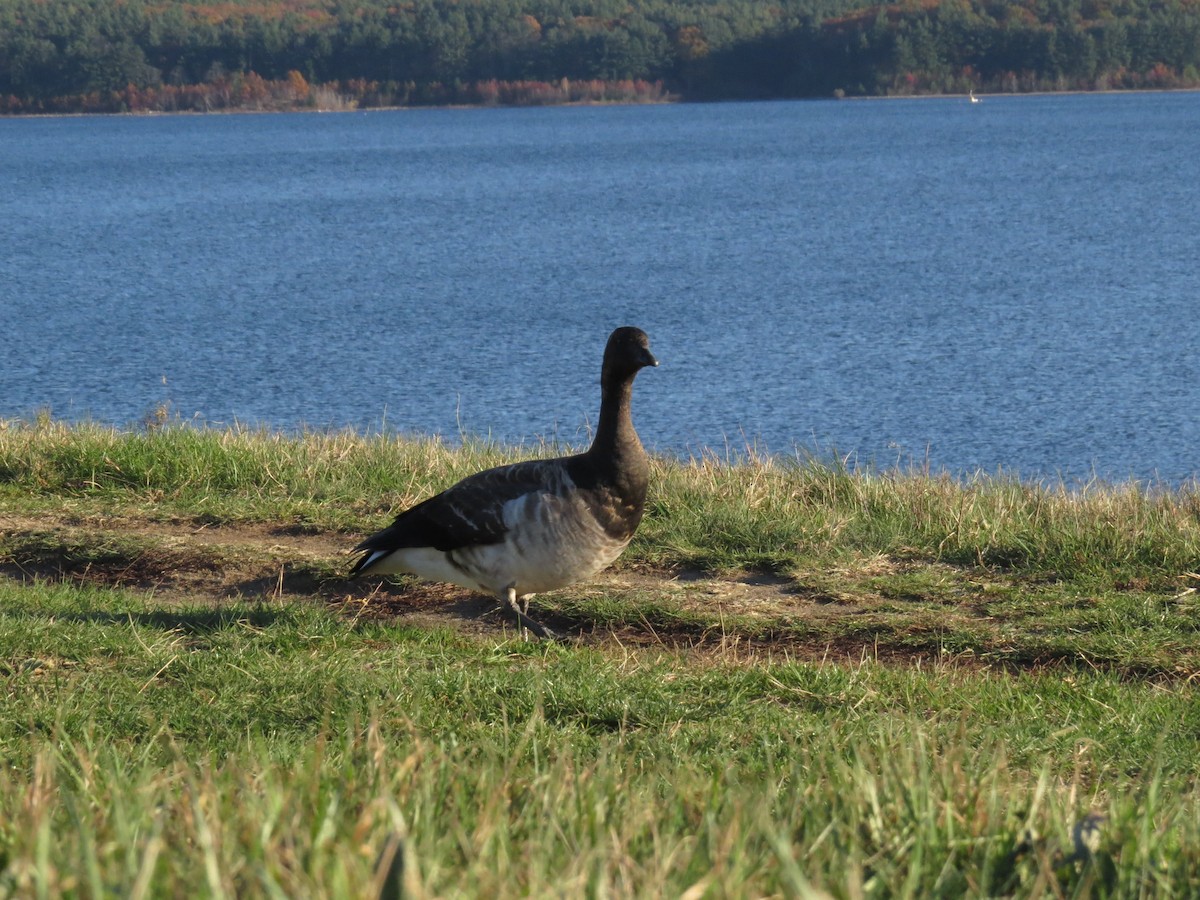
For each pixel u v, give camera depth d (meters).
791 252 54.94
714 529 12.19
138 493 13.59
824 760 6.16
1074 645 9.60
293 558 11.55
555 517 8.94
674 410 27.66
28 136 188.62
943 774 5.34
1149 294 41.50
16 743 7.11
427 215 74.25
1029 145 122.94
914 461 23.55
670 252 55.94
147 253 58.66
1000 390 28.97
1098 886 4.41
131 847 4.04
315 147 148.38
